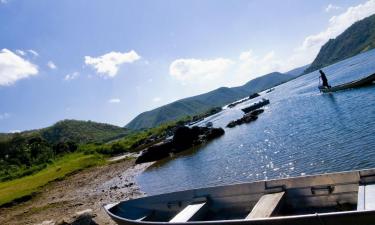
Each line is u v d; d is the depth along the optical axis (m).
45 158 80.00
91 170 46.44
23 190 35.53
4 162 78.19
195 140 46.97
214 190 12.23
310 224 7.89
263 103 81.19
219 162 29.03
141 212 13.84
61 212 21.95
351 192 9.63
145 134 97.19
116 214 13.49
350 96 45.03
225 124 70.31
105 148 74.12
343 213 7.43
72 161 59.16
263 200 10.34
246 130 47.00
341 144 21.61
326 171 17.09
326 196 10.08
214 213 12.12
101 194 26.50
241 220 8.73
